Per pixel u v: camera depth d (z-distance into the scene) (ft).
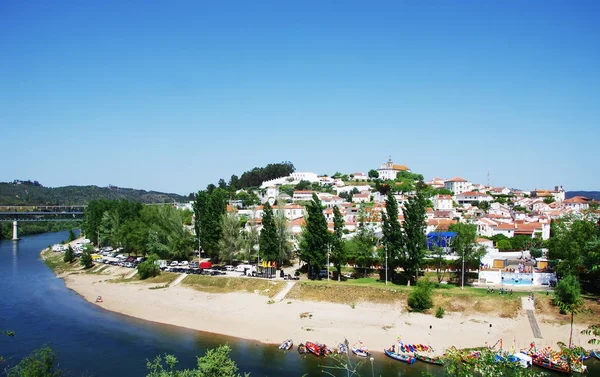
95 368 232.73
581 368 132.77
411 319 291.17
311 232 373.81
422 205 342.44
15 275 495.82
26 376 155.74
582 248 320.91
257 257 452.76
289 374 223.10
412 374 220.02
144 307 349.82
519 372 111.65
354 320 296.10
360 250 391.24
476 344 253.85
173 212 503.61
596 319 270.26
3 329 298.15
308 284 355.56
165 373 161.27
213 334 286.25
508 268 372.17
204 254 513.45
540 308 286.87
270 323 300.40
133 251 570.87
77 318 324.39
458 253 353.92
